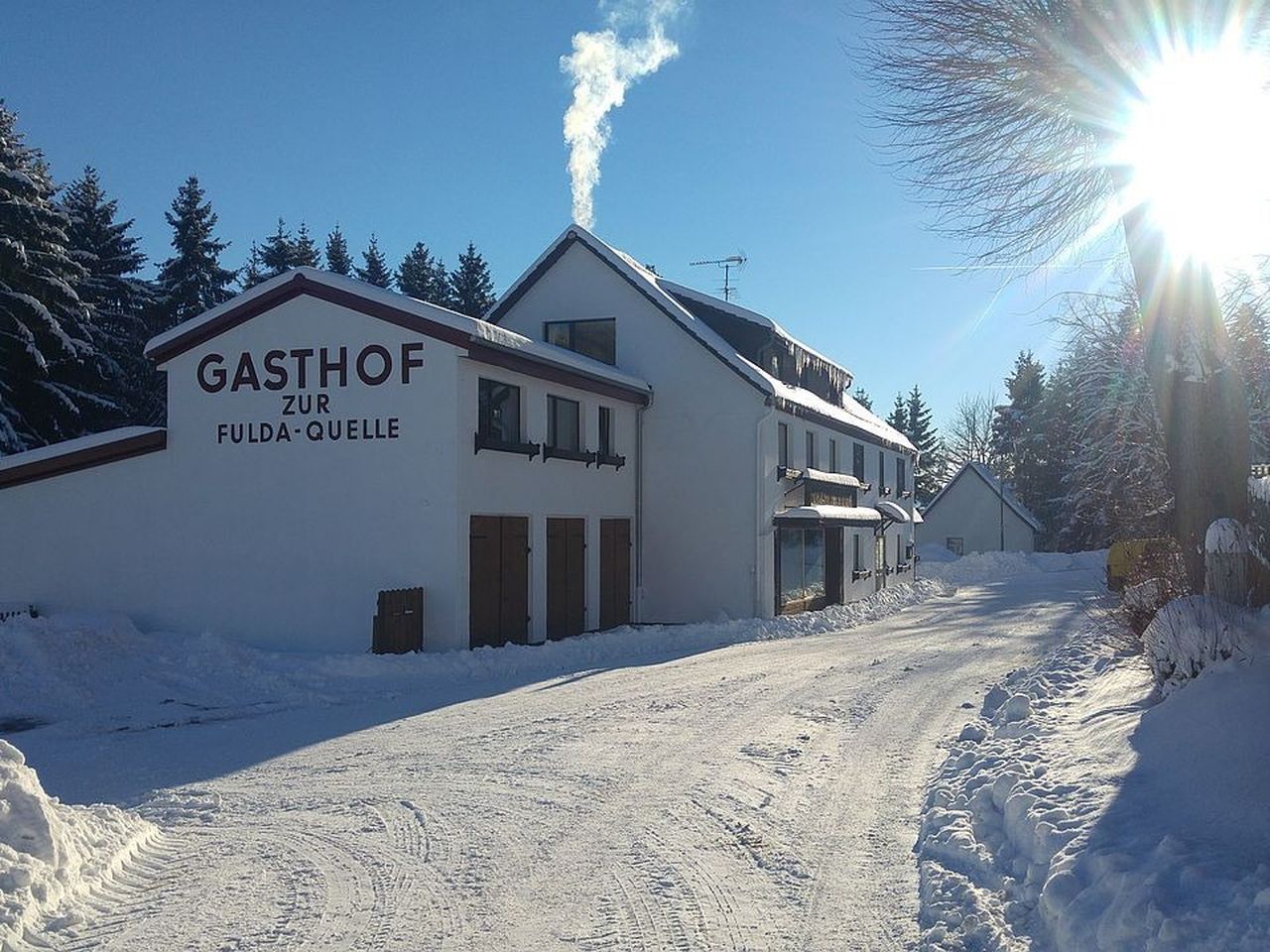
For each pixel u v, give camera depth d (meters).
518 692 14.12
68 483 18.94
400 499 17.61
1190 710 6.92
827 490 28.97
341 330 17.98
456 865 6.90
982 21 10.68
